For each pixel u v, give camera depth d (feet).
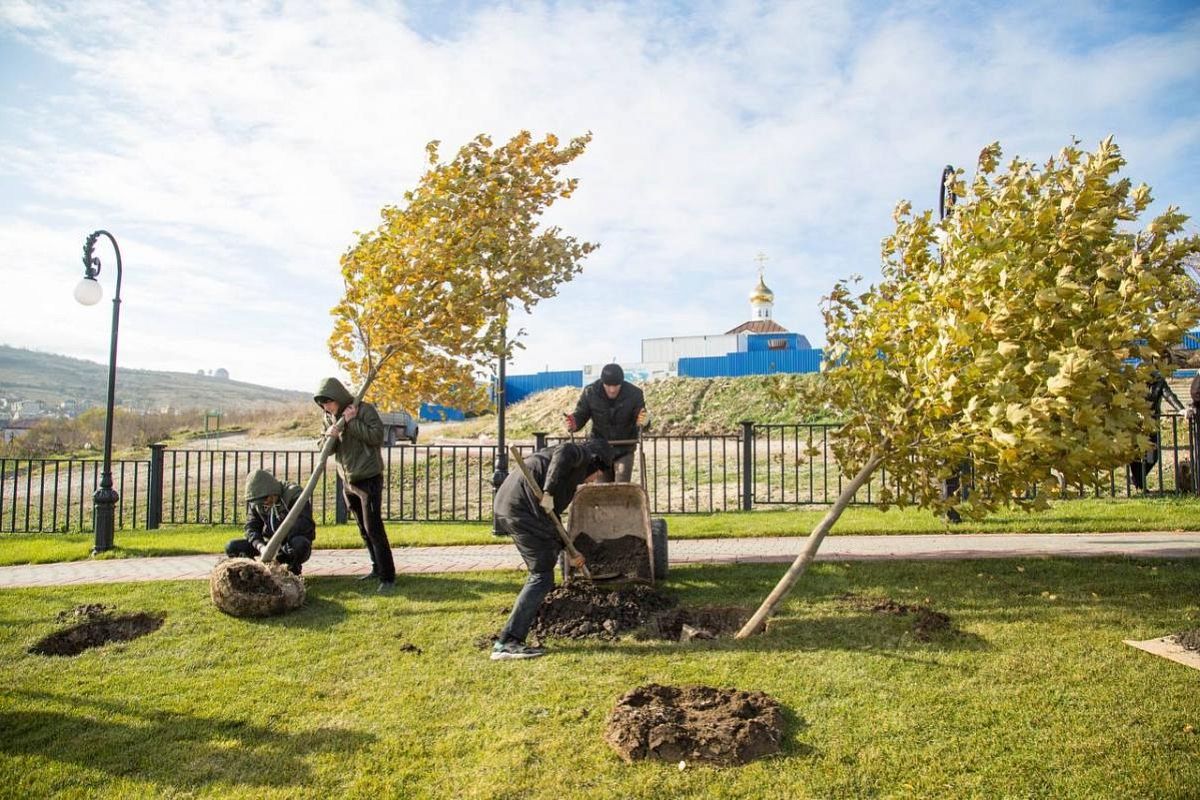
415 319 23.02
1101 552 22.47
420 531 32.30
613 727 12.00
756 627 16.78
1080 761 10.74
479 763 11.37
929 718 12.25
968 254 15.37
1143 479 34.04
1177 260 15.80
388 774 11.18
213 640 17.62
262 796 10.66
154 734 12.73
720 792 10.32
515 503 16.94
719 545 27.07
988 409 14.52
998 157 18.69
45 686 14.93
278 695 14.30
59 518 50.80
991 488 16.29
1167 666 13.80
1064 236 15.29
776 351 147.33
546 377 180.96
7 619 19.34
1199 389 33.30
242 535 33.04
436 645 16.93
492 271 23.65
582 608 18.60
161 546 30.22
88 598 21.22
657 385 125.29
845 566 22.09
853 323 18.85
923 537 27.30
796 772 10.77
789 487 48.80
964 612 17.47
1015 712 12.31
